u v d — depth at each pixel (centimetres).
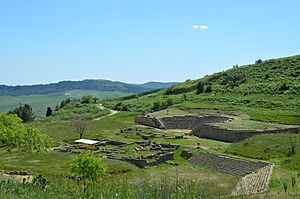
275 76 14300
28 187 2291
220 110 11400
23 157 6181
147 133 9106
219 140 8312
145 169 5906
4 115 5256
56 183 2536
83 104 15738
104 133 9319
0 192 2059
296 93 11875
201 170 5838
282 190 2742
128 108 13988
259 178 4722
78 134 9144
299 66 14600
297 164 5228
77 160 4297
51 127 10412
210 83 15750
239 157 6112
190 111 11662
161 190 1672
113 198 1808
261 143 6519
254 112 10556
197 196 1692
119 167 5722
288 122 9219
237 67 17300
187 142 7906
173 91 16775
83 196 1970
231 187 4025
